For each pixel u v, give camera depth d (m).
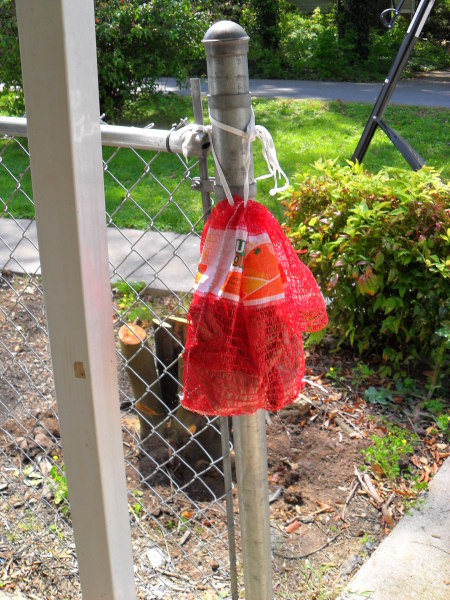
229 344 1.28
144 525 2.49
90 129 1.14
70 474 1.33
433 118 10.84
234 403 1.30
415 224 3.43
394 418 3.20
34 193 1.15
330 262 3.54
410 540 2.43
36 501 2.59
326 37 17.02
